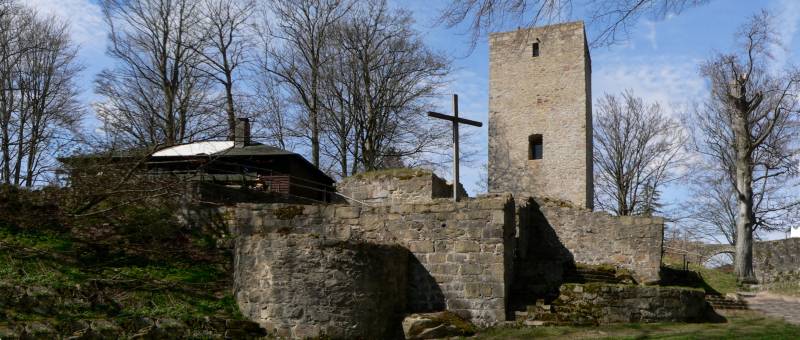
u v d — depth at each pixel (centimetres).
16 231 1364
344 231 1485
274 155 2267
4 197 1430
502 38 2647
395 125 2777
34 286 1164
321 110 2797
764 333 1255
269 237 1286
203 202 1585
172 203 1571
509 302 1434
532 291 1495
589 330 1302
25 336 1019
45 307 1134
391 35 2753
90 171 1543
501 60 2634
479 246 1393
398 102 2753
